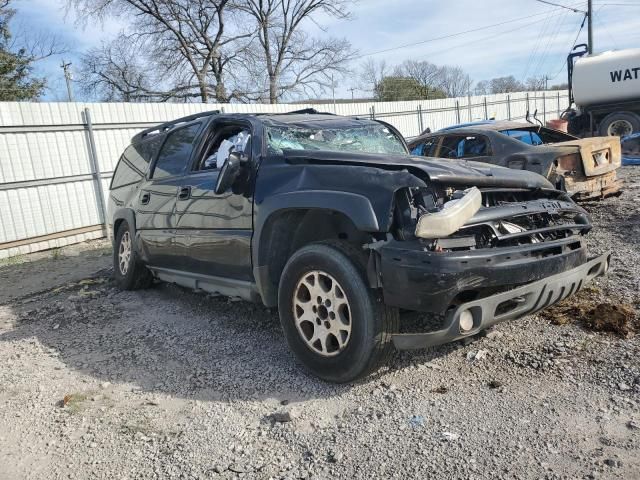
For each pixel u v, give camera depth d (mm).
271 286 4172
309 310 3787
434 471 2752
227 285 4641
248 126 4711
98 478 2969
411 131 22156
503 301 3355
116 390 3980
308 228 4133
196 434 3312
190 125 5605
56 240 11141
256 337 4715
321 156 3967
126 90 33219
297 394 3682
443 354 4023
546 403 3268
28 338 5230
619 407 3148
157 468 3012
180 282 5461
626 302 4566
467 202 3307
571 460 2734
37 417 3672
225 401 3684
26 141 10664
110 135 11969
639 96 18266
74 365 4488
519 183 3918
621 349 3791
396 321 3529
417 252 3232
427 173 3438
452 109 24312
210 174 4855
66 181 11258
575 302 4660
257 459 3014
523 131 8695
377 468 2824
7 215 10453
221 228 4508
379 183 3443
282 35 35250
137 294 6395
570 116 19875
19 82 25922
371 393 3584
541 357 3824
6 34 25891
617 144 8344
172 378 4094
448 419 3197
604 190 8047
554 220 4035
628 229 6965
